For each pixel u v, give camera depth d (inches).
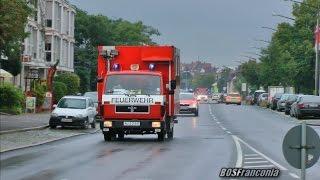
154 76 1173.7
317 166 785.6
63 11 3523.6
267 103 3476.9
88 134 1384.1
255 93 4224.9
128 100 1149.7
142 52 1220.5
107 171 702.5
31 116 1875.0
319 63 2942.9
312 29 3299.7
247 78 5275.6
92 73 4382.4
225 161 823.1
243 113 2704.2
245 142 1160.8
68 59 3700.8
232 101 4229.8
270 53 4163.4
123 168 733.9
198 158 859.4
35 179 629.9
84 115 1534.2
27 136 1249.4
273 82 4099.4
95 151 956.6
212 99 5260.8
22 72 2834.6
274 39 3959.2
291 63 3297.2
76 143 1119.0
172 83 1189.7
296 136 448.8
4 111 1927.9
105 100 1154.7
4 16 1197.7
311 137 447.5
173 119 1266.0
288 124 1867.6
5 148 988.6
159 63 1216.8
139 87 1162.6
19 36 1269.7
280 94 3152.1
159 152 946.1
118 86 1165.1
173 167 748.6
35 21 2945.4
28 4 1432.1
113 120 1149.1
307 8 3302.2
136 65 1221.7
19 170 706.8
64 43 3597.4
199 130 1555.1
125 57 1227.2
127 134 1269.7
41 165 759.1
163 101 1157.1
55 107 1576.0
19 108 1969.7
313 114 2190.0
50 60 3289.9
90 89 4362.7
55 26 3324.3
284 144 450.0
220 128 1647.4
